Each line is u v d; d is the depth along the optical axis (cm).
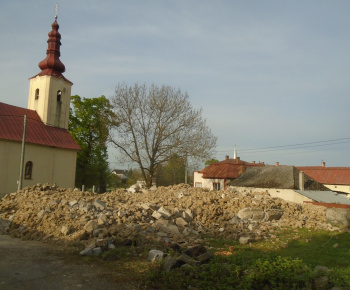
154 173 3262
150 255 816
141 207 1285
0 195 2505
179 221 1225
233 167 4078
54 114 3269
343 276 671
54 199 1312
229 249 1005
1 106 2861
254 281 629
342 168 4219
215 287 629
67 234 1021
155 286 645
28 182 2752
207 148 2989
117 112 3009
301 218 1622
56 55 3434
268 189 2753
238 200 1638
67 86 3450
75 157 3278
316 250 1048
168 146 3000
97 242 912
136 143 3002
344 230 1480
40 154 2888
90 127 3791
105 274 711
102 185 4066
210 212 1395
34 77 3378
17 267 736
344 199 2427
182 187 2016
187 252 815
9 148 2603
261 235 1251
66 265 766
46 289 611
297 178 2794
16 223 1184
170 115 3011
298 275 655
